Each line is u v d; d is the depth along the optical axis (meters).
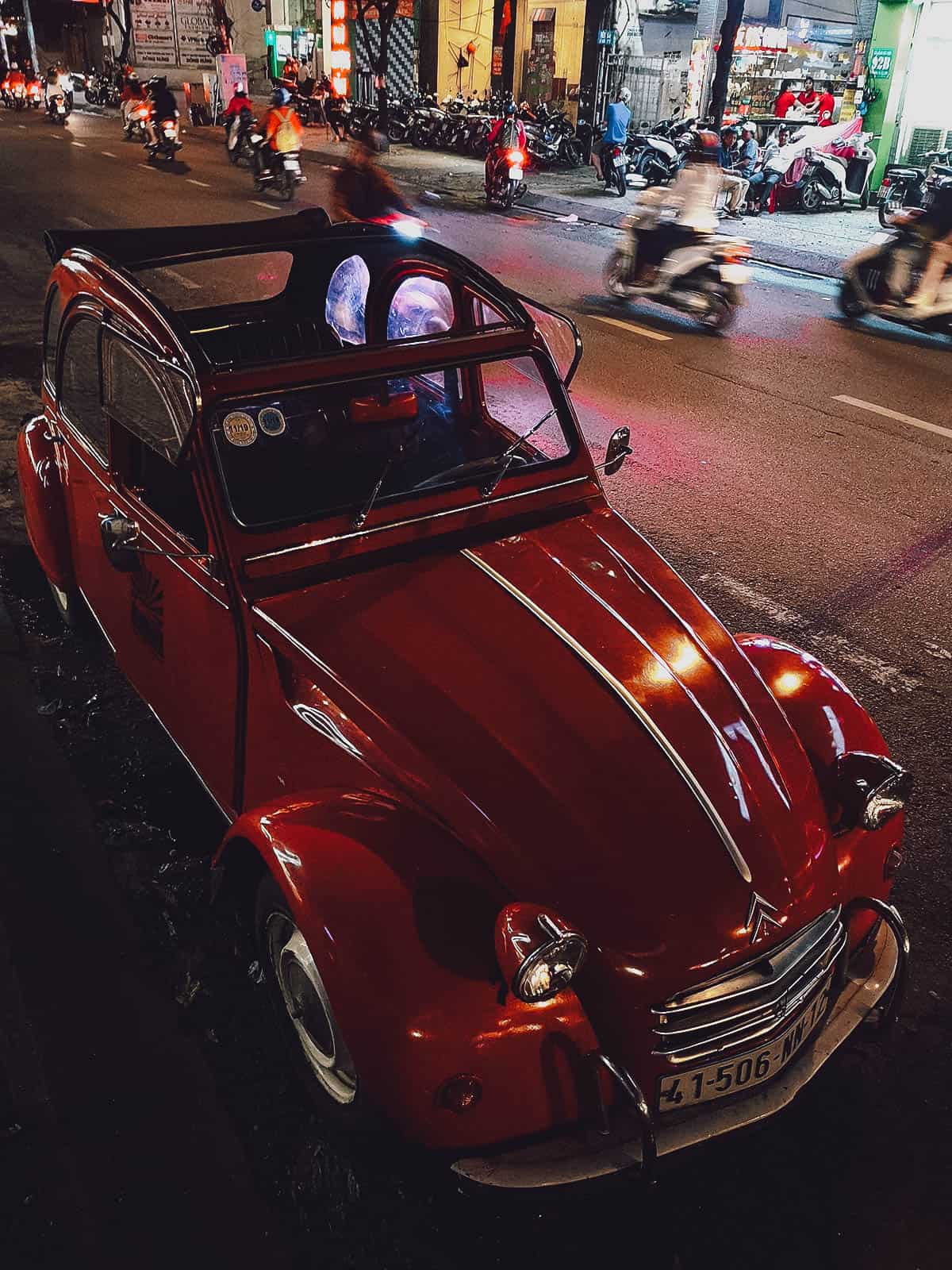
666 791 2.44
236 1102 2.80
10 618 5.07
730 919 2.28
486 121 24.20
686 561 5.87
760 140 20.20
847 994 2.71
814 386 9.18
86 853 3.63
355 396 3.21
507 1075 2.16
